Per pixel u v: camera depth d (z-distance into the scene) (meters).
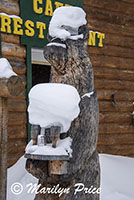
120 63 6.21
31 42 4.79
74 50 2.22
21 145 4.69
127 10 6.31
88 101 2.22
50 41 2.27
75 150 2.10
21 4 4.69
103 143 5.87
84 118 2.18
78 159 2.09
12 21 4.56
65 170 1.99
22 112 4.75
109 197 3.79
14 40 4.65
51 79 2.36
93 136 2.23
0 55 4.45
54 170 1.98
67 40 2.22
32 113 2.00
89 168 2.28
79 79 2.25
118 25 6.18
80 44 2.28
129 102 6.34
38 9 4.85
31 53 5.01
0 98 2.26
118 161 5.11
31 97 1.99
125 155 6.24
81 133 2.16
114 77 6.11
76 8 2.26
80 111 2.17
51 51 2.14
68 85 2.06
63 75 2.26
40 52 5.16
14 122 4.62
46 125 1.96
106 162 4.85
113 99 6.03
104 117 5.90
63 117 1.96
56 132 1.94
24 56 4.78
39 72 7.11
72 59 2.21
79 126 2.16
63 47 2.19
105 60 5.97
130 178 4.52
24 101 4.77
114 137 6.05
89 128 2.19
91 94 2.29
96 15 5.81
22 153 4.68
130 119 6.32
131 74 6.40
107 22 6.00
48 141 2.07
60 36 2.18
